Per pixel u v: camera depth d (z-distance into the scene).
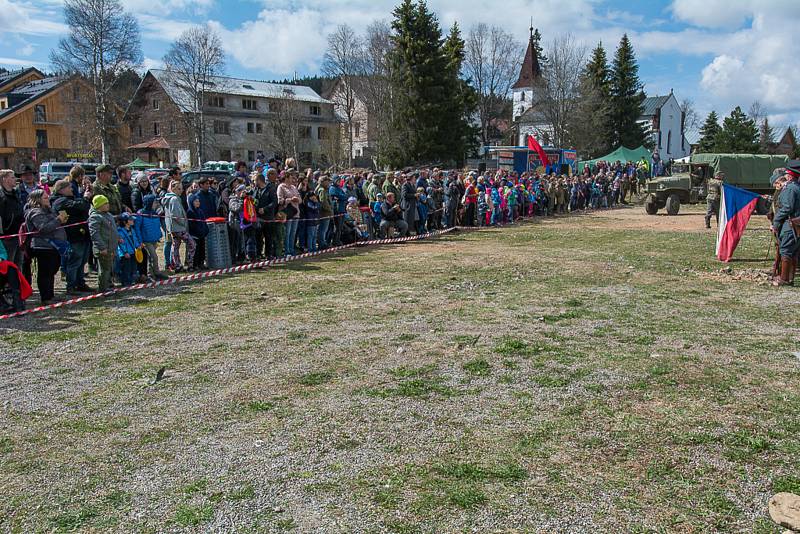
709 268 12.03
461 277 10.94
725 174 27.12
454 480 3.80
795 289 9.88
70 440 4.41
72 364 6.08
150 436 4.46
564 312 8.16
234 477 3.87
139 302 8.84
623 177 35.66
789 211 10.07
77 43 45.28
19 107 53.59
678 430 4.49
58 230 8.76
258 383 5.52
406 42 47.50
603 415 4.77
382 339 6.88
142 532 3.30
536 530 3.29
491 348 6.50
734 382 5.48
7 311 8.19
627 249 15.16
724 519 3.38
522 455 4.12
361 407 4.95
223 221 11.91
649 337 6.91
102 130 46.28
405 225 17.20
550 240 17.25
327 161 61.56
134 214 10.25
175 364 6.06
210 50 54.47
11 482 3.84
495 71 72.06
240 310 8.33
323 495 3.65
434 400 5.08
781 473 3.88
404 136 48.47
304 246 14.12
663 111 86.50
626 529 3.29
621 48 63.44
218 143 63.78
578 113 56.34
